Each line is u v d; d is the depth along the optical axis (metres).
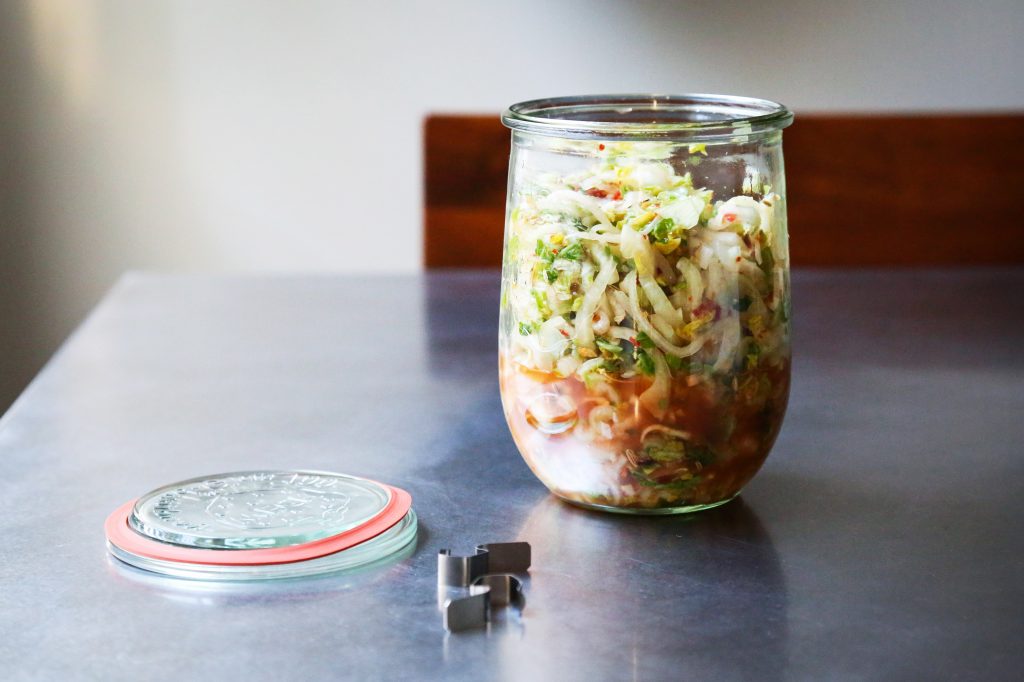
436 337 1.07
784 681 0.62
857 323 1.10
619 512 0.76
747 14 1.79
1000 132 1.45
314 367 1.00
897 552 0.72
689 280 0.71
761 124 0.71
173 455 0.84
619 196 0.71
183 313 1.14
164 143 1.81
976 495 0.78
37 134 1.79
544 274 0.72
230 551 0.70
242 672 0.63
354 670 0.63
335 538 0.71
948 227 1.47
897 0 1.79
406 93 1.82
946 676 0.63
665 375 0.71
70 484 0.80
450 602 0.65
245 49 1.79
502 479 0.80
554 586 0.69
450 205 1.46
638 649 0.64
